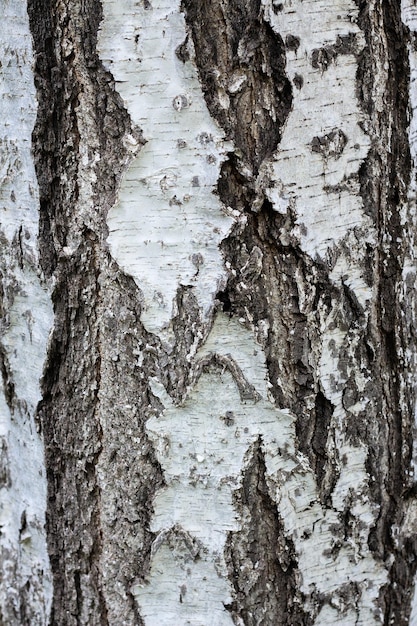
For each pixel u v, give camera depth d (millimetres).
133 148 1358
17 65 1379
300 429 1396
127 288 1378
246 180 1360
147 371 1384
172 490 1394
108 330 1389
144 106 1354
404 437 1438
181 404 1380
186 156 1356
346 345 1404
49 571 1436
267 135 1362
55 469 1422
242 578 1397
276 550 1400
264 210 1368
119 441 1400
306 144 1368
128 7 1345
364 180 1397
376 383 1426
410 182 1417
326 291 1389
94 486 1413
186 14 1342
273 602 1409
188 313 1370
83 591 1427
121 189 1366
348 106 1380
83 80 1365
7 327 1426
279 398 1387
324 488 1407
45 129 1380
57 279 1392
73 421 1410
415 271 1432
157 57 1347
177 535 1395
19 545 1456
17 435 1443
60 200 1385
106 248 1377
